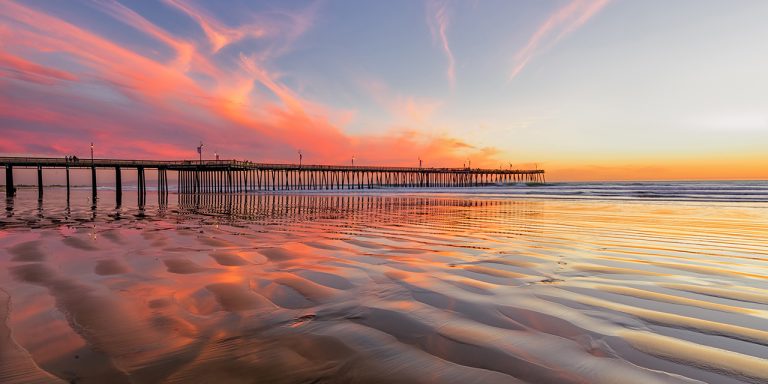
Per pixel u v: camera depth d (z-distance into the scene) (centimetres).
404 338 329
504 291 471
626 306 412
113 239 921
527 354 298
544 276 550
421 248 789
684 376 264
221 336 333
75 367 277
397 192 5134
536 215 1580
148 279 530
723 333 337
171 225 1234
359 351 304
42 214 1659
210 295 454
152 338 329
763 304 418
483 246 814
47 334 337
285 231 1077
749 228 1120
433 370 274
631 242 866
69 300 434
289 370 273
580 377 264
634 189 4059
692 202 2302
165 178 5019
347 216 1573
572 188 4834
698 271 580
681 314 387
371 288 486
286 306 416
